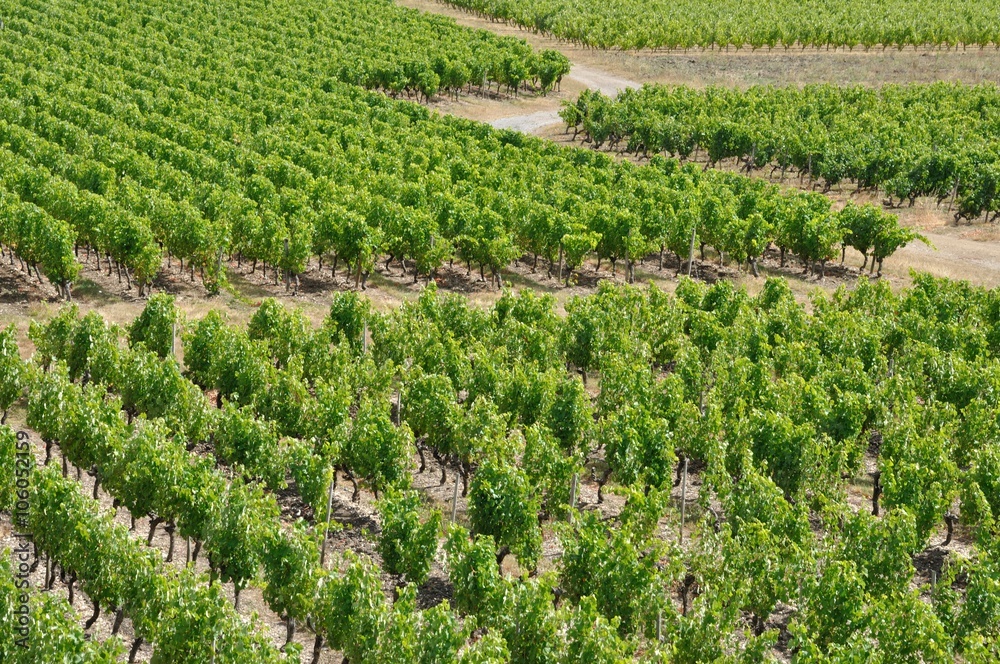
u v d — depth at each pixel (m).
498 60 89.75
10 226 44.28
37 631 22.06
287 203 51.38
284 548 25.84
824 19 107.94
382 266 52.44
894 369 40.81
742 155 74.62
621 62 104.12
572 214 54.31
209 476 28.05
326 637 25.94
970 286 53.03
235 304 45.66
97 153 56.91
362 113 73.38
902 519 28.58
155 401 32.50
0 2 92.44
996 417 35.81
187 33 90.31
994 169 65.38
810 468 32.50
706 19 109.75
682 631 25.12
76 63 76.69
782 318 42.69
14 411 35.59
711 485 33.81
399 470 31.06
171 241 46.22
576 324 40.22
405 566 27.56
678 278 54.50
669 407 35.69
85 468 30.55
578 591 27.25
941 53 105.50
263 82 78.25
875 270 57.44
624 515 29.50
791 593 27.08
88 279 46.59
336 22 101.50
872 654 24.16
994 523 31.11
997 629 26.86
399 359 38.41
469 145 68.12
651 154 78.56
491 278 52.09
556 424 34.09
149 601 24.19
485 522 29.34
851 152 70.06
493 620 25.50
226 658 22.72
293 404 33.19
